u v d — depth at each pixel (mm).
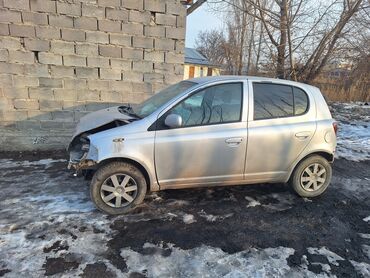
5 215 3672
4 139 5953
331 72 15930
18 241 3191
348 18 12477
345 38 13125
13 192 4281
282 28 12617
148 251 3143
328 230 3713
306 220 3906
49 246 3139
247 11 12609
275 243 3393
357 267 3062
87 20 5773
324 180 4449
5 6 5348
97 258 2996
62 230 3416
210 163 3844
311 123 4148
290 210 4133
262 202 4301
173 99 3752
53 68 5844
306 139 4129
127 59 6191
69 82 5992
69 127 6211
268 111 4012
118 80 6246
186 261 3018
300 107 4180
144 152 3625
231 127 3838
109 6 5816
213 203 4199
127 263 2949
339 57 14086
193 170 3838
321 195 4652
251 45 15156
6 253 3004
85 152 3748
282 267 3000
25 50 5629
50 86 5914
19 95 5809
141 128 3631
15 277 2703
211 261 3035
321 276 2908
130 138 3586
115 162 3654
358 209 4293
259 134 3906
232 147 3838
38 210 3816
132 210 3869
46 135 6133
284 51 13188
